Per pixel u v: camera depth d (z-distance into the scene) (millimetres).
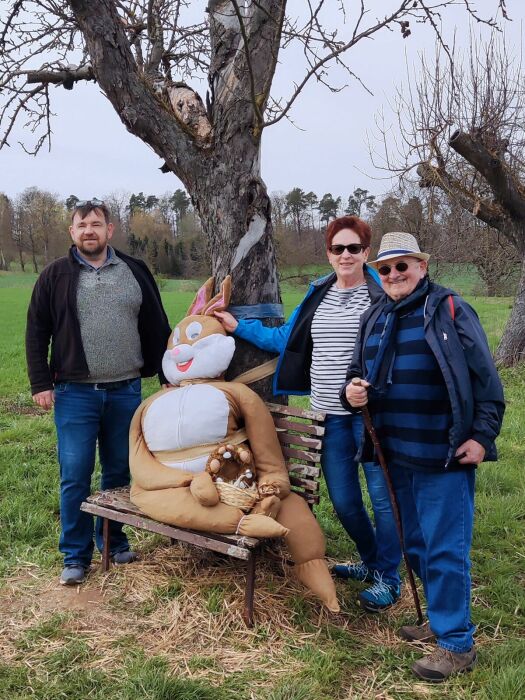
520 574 3838
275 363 3797
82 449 3654
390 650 2996
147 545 4090
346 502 3414
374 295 3277
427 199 14805
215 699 2600
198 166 3740
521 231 10914
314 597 3426
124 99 3594
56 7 3982
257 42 3605
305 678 2750
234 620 3182
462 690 2676
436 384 2742
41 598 3447
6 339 17547
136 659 2871
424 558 3012
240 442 3471
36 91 4430
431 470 2734
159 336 3881
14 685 2703
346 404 3018
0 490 5121
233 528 3139
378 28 3352
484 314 22719
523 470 5707
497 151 10508
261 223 3785
